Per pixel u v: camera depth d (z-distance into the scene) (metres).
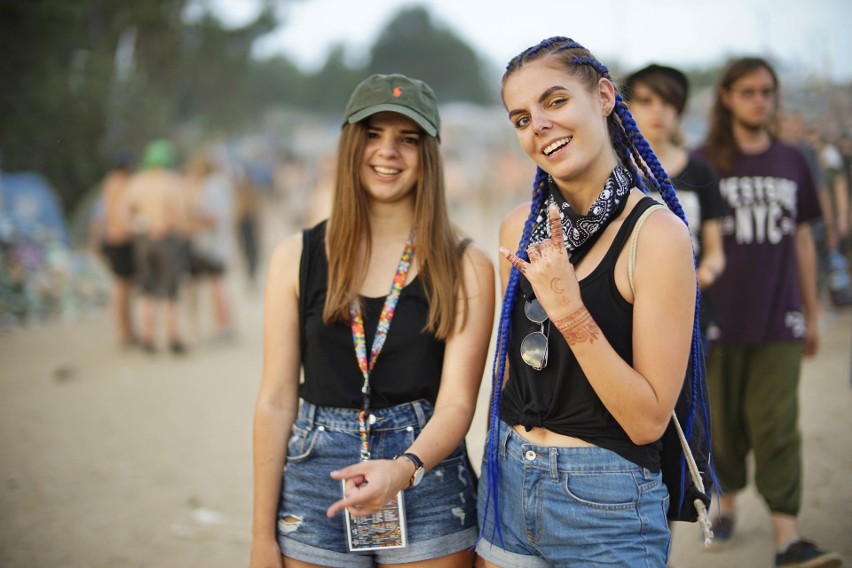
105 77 21.00
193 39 32.69
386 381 2.34
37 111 19.03
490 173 24.48
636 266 1.96
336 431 2.34
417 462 2.18
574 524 2.03
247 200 12.86
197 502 4.65
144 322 8.88
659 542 2.04
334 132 58.09
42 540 4.17
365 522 2.28
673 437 2.14
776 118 3.80
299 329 2.46
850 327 8.02
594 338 1.91
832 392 6.04
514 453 2.13
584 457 2.03
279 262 2.47
